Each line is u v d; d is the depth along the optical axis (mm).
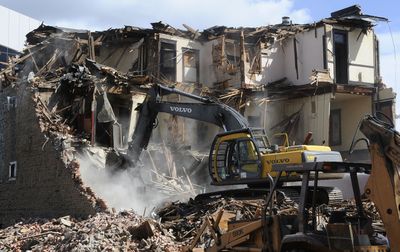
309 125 30969
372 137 8484
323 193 15414
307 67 31750
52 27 30297
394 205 8172
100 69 26484
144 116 20969
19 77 27344
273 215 9680
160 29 31016
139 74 30234
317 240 8523
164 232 14445
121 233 14008
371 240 8586
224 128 18859
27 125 23875
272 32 32844
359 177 12266
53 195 21516
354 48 31828
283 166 9445
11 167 24672
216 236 10680
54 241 14617
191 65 32656
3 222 24516
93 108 24984
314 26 31328
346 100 32281
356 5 32062
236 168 17422
